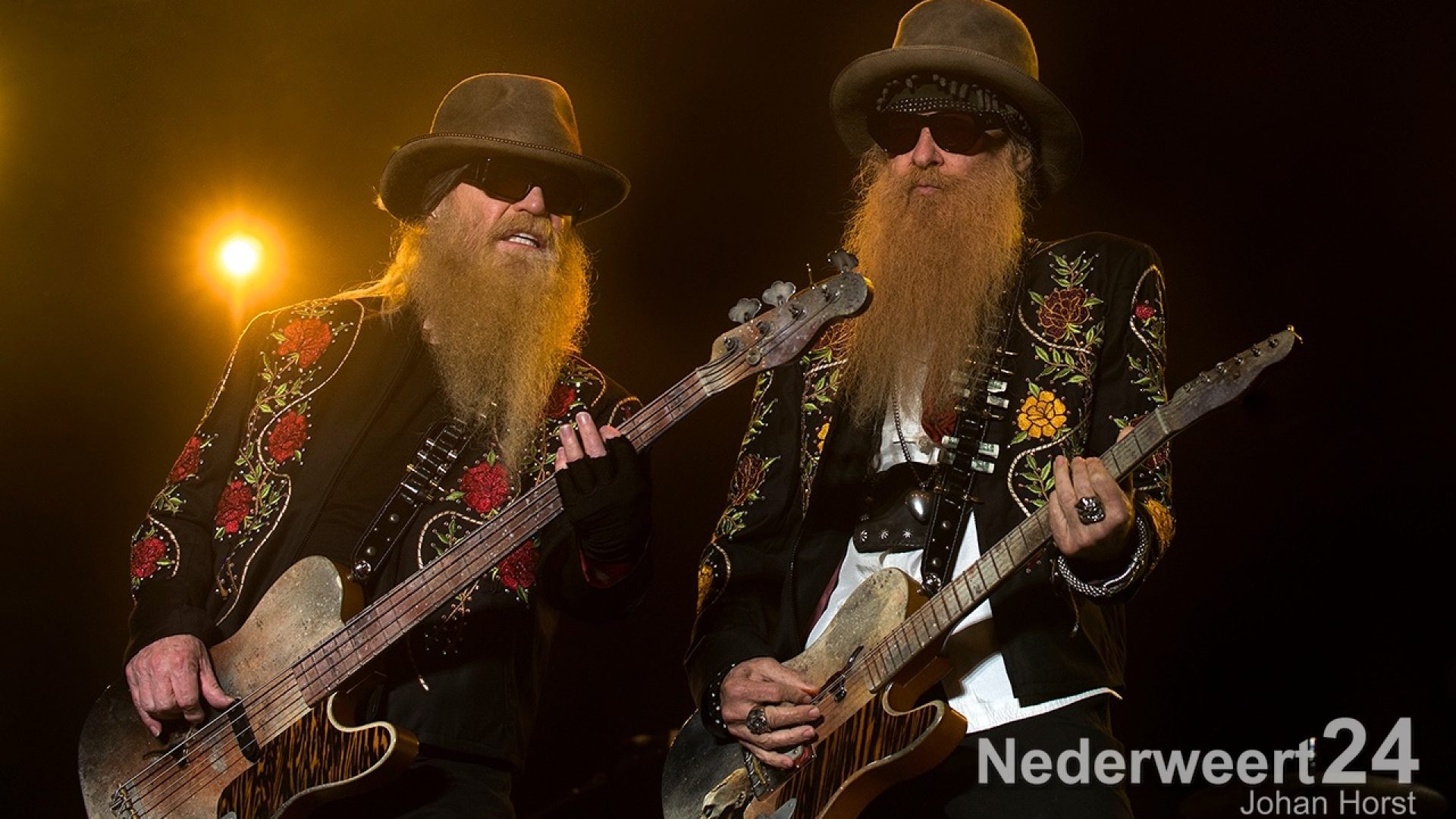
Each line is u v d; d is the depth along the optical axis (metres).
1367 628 6.13
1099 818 2.71
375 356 3.41
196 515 3.30
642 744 5.80
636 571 3.10
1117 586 2.62
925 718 2.74
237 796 3.04
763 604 3.14
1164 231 6.62
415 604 3.04
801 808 2.87
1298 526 6.29
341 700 3.03
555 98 3.64
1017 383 2.99
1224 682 6.29
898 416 3.07
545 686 7.22
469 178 3.50
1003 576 2.74
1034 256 3.14
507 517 3.07
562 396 3.43
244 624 3.13
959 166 3.17
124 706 3.17
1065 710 2.78
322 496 3.25
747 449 3.25
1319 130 6.42
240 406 3.42
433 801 3.04
